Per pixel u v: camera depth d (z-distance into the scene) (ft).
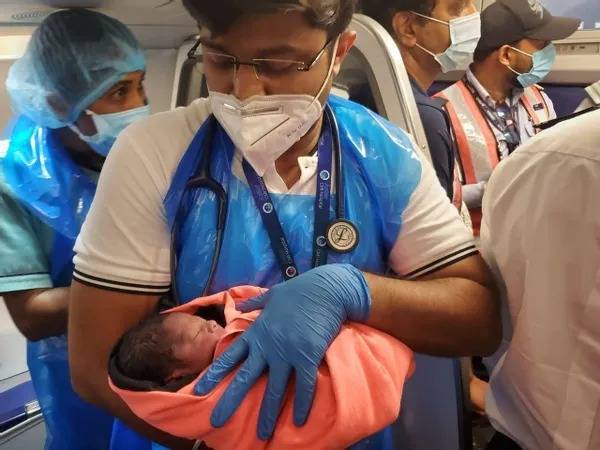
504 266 2.91
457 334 2.78
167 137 2.77
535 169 2.72
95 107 3.83
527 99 8.61
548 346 2.75
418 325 2.70
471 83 8.29
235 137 2.67
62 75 3.69
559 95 9.23
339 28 2.59
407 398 3.99
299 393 2.38
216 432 2.45
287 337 2.44
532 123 8.44
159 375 2.58
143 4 3.98
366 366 2.48
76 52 3.66
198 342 2.61
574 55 8.99
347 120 2.96
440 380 3.80
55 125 3.91
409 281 2.80
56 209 3.82
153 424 2.56
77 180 3.96
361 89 4.24
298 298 2.52
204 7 2.36
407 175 2.89
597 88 7.66
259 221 2.74
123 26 3.96
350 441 2.38
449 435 3.80
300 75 2.55
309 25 2.42
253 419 2.43
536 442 2.98
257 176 2.77
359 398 2.37
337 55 2.80
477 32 5.84
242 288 2.74
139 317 2.74
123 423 3.19
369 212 2.87
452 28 5.71
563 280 2.65
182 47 5.17
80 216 3.87
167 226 2.73
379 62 3.92
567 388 2.73
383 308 2.65
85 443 4.41
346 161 2.87
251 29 2.39
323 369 2.46
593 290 2.57
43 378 4.25
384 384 2.45
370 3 5.99
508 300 2.97
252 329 2.53
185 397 2.42
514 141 8.21
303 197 2.80
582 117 2.72
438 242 2.91
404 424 4.04
